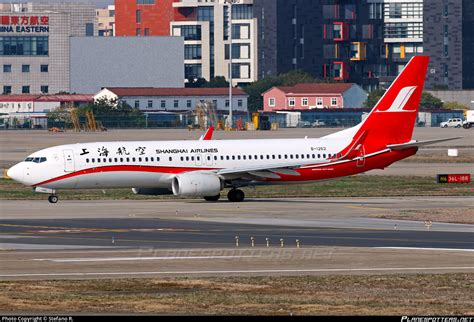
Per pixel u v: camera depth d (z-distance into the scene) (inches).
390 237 5693.9
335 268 4571.9
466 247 5255.9
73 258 4879.4
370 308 3590.1
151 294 3892.7
